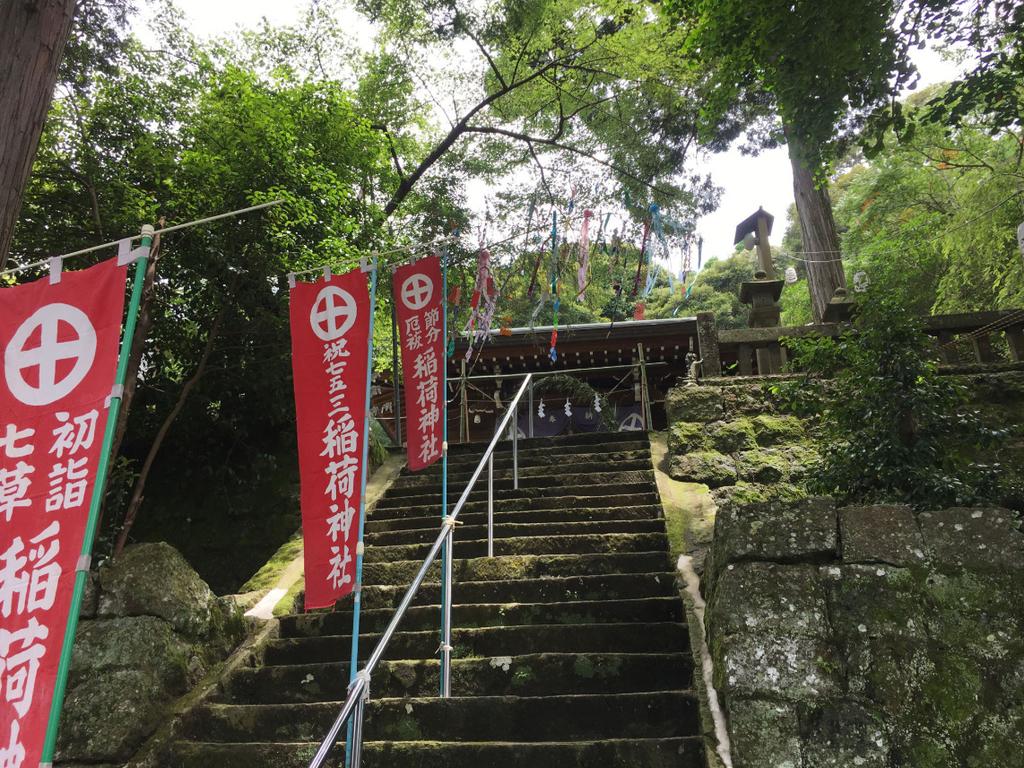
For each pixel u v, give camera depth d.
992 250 16.23
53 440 3.18
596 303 15.17
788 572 3.86
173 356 9.83
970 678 3.42
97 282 3.40
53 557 3.01
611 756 3.72
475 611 5.36
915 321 5.23
